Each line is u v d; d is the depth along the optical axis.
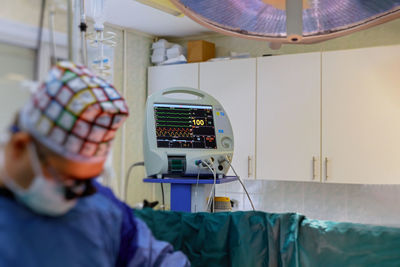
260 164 3.56
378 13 1.24
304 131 3.42
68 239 0.89
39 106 0.77
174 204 2.20
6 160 0.77
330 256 1.30
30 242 0.82
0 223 0.80
